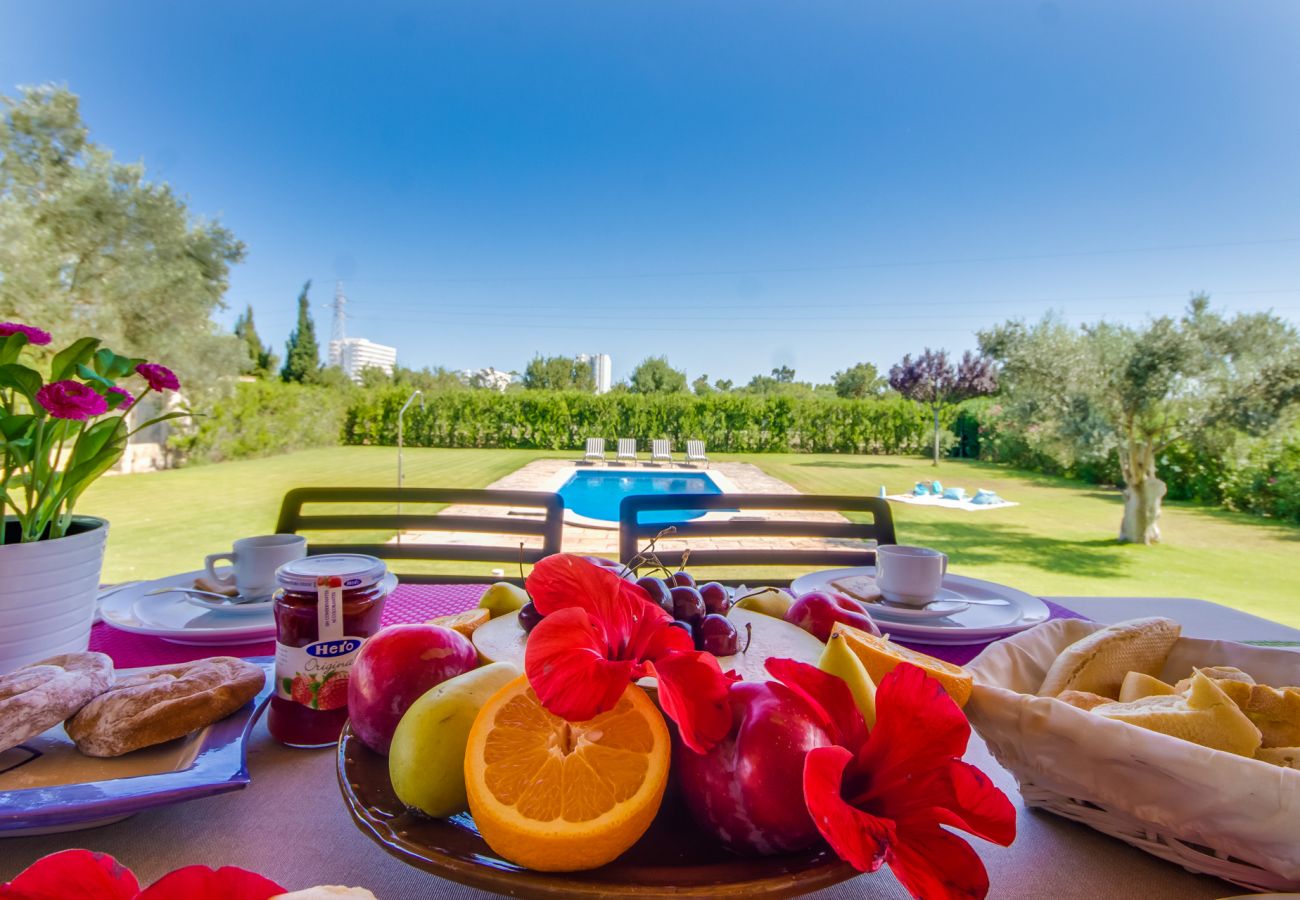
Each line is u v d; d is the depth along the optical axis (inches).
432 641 22.2
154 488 374.3
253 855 20.1
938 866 12.8
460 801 17.8
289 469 470.6
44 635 31.4
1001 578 226.5
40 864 9.6
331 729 26.4
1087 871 20.3
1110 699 26.2
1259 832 17.1
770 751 15.5
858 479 514.9
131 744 23.0
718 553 68.2
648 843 17.7
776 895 14.9
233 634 37.3
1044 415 312.7
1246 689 22.9
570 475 490.0
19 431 31.4
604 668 14.8
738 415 716.7
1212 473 385.7
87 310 356.5
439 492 67.9
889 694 15.2
